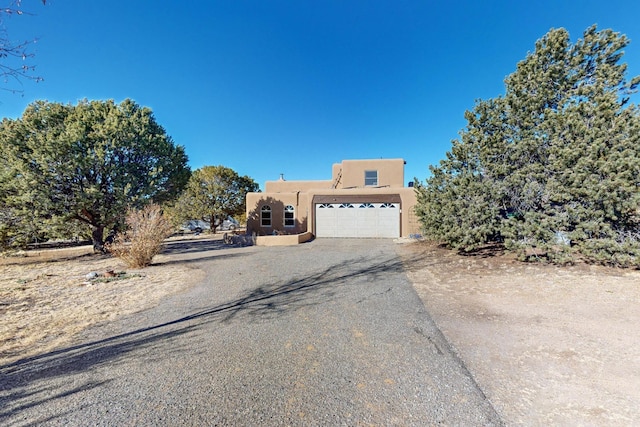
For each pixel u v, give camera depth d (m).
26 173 13.38
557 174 8.00
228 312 5.27
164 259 12.06
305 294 6.27
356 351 3.65
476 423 2.35
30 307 5.78
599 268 7.09
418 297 5.82
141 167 16.75
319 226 18.83
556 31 10.42
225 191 28.81
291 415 2.50
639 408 2.45
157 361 3.52
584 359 3.24
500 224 8.93
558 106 9.12
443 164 10.46
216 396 2.79
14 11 3.35
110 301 6.14
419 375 3.07
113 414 2.56
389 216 18.16
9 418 2.53
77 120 15.03
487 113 9.85
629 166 6.70
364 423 2.38
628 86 10.23
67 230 15.41
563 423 2.32
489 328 4.19
